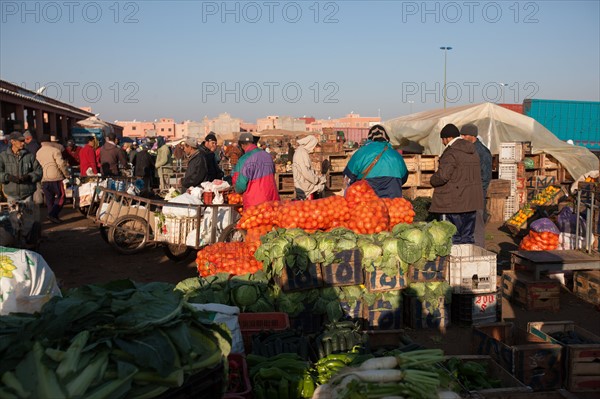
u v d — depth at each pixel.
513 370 4.77
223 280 5.68
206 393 2.77
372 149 7.78
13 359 2.45
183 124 120.50
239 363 3.96
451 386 3.44
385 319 6.08
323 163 15.57
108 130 31.77
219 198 9.39
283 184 15.87
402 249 5.96
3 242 7.84
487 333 5.41
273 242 5.67
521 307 7.32
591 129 23.36
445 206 7.51
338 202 6.37
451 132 7.70
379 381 3.29
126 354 2.54
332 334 4.75
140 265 9.25
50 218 13.34
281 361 4.10
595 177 15.39
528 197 14.84
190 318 2.89
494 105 15.51
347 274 5.88
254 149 8.17
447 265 6.32
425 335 6.11
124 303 2.72
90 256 9.88
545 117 23.11
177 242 9.05
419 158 15.87
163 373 2.50
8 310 3.55
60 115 40.28
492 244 11.45
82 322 2.61
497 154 15.59
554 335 5.33
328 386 3.42
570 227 9.15
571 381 4.76
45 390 2.32
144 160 18.83
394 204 6.64
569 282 8.18
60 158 13.13
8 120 23.50
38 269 3.86
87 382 2.39
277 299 5.69
